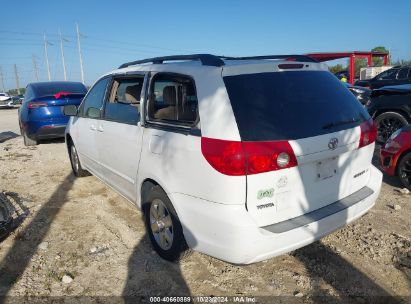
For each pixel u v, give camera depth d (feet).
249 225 8.45
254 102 8.94
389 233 12.60
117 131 13.04
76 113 17.48
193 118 9.61
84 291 10.14
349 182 10.49
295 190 9.13
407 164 16.43
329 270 10.68
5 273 11.02
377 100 24.67
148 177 11.15
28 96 29.63
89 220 14.43
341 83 11.18
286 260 11.22
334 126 9.69
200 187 9.11
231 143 8.44
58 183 19.03
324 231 9.41
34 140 28.73
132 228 13.61
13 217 14.75
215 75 9.26
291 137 8.84
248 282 10.28
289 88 9.62
